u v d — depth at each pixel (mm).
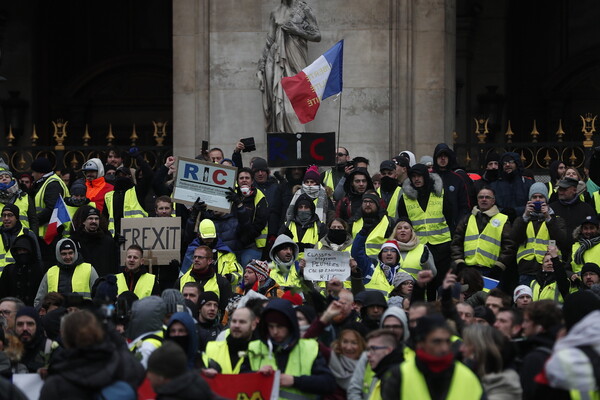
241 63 28281
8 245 22562
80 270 20469
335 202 23250
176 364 11727
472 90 35625
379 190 23031
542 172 28875
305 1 28188
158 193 23250
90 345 11789
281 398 13773
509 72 35938
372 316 16125
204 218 22219
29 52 35938
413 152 28156
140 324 14219
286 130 27578
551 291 19734
